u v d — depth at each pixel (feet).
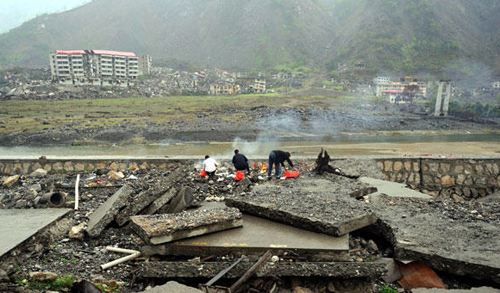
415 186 39.24
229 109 195.62
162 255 16.22
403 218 20.07
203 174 32.68
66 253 17.19
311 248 15.40
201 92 395.55
